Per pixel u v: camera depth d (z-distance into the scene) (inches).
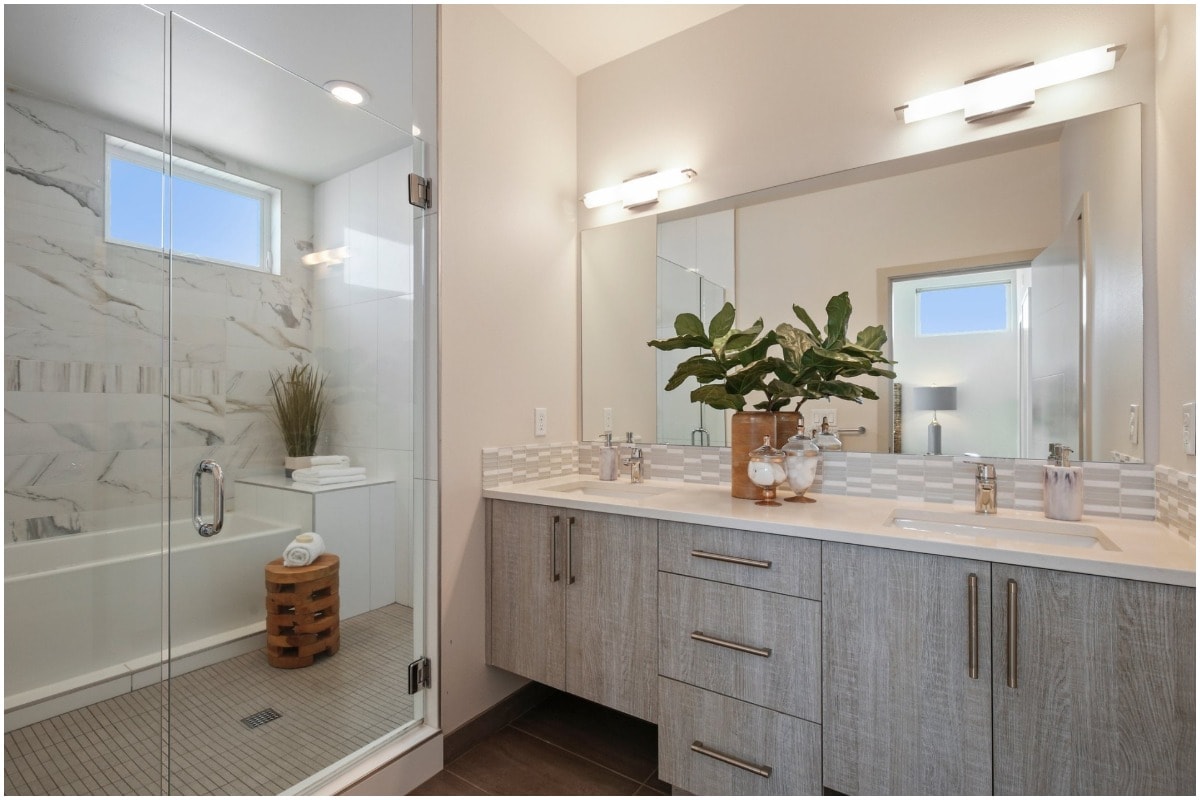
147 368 51.4
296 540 60.6
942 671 48.8
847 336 75.3
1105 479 59.5
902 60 72.1
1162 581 40.7
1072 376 61.7
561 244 95.8
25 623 45.4
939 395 69.4
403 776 65.7
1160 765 41.0
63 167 48.1
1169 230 53.8
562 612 72.3
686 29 89.0
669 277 90.0
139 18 51.8
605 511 68.5
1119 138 59.7
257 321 58.2
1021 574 45.5
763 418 71.8
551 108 94.4
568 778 68.3
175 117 53.3
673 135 89.9
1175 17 52.5
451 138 76.5
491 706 79.4
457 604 75.2
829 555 54.0
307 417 62.0
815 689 54.4
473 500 78.2
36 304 46.7
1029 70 62.4
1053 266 63.2
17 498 45.5
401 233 71.7
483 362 80.4
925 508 66.2
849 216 75.5
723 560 59.7
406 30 72.6
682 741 62.3
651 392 91.5
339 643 63.6
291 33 65.1
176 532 52.4
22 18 46.7
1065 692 43.9
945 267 69.3
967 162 68.2
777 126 80.9
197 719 52.9
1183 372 50.3
